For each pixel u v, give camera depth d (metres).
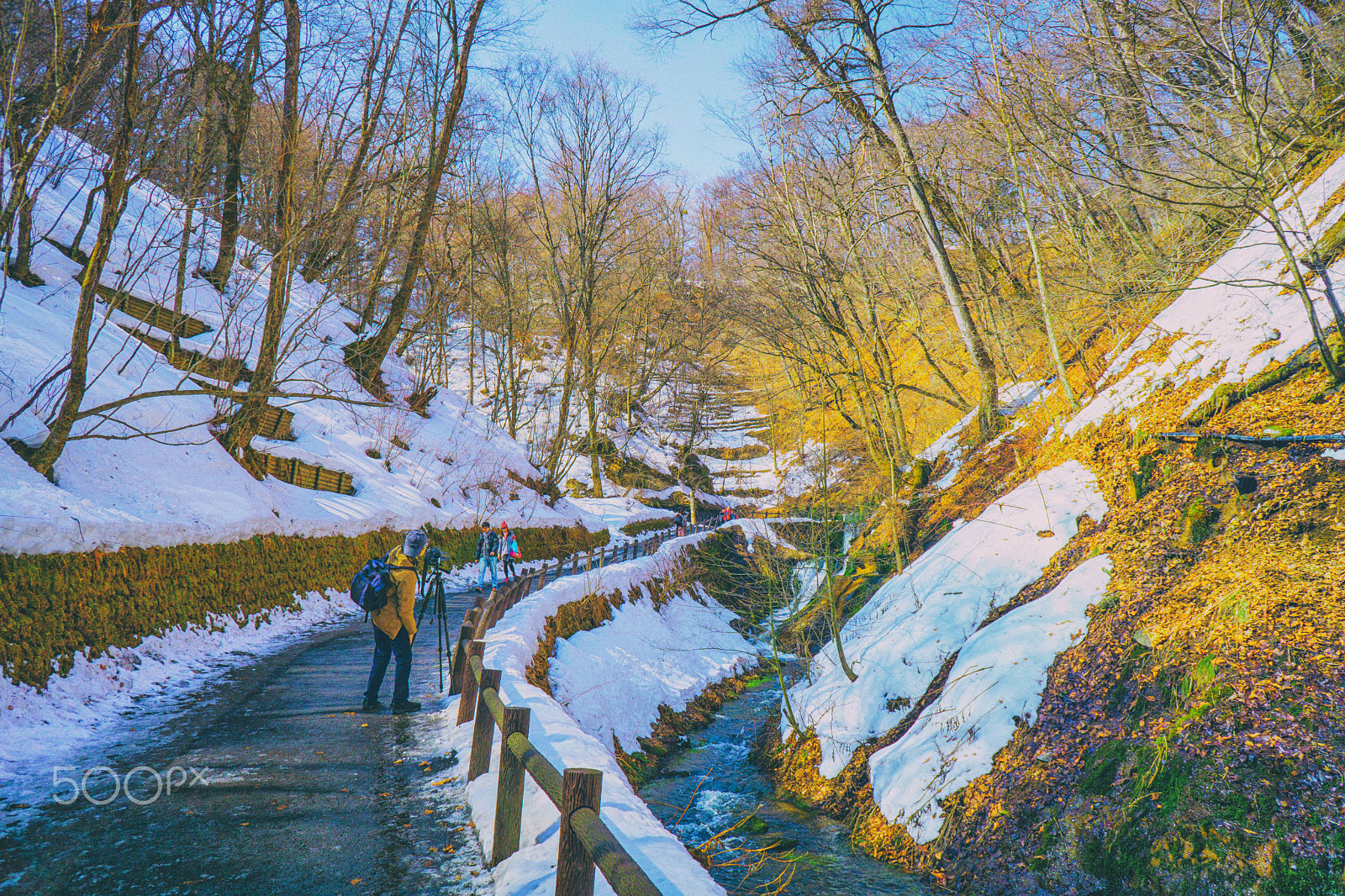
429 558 8.30
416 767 5.63
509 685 7.29
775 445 42.38
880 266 23.73
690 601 23.89
